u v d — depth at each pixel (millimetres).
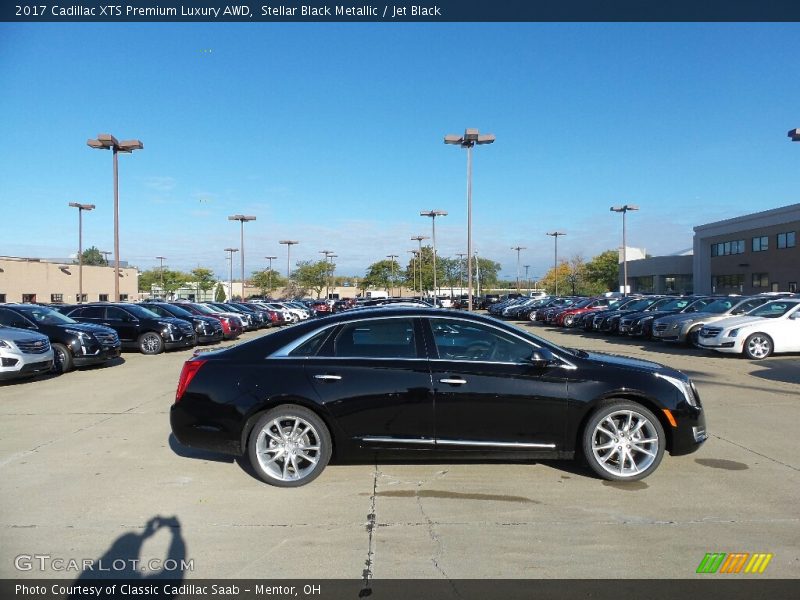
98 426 7730
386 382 5297
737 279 53906
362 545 4121
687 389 5445
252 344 5625
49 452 6461
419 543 4141
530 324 34219
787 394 9672
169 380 12094
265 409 5414
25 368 11039
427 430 5297
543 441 5320
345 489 5246
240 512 4727
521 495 5062
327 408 5289
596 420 5316
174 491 5211
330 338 5539
